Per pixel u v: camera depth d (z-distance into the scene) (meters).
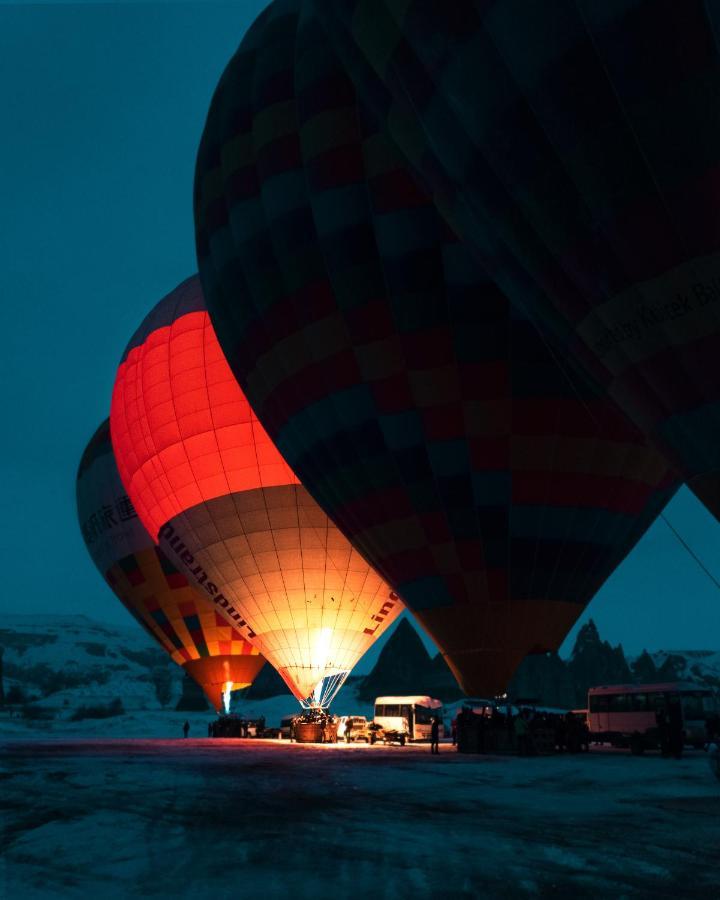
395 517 22.17
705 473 12.51
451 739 39.50
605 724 31.86
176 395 35.72
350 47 16.22
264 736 47.84
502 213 13.82
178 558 36.91
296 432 24.00
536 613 21.77
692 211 11.53
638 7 11.42
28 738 53.12
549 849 9.98
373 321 21.39
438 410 21.16
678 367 12.27
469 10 13.16
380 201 20.95
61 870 9.23
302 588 33.84
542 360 20.66
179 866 9.34
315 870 9.03
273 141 23.31
